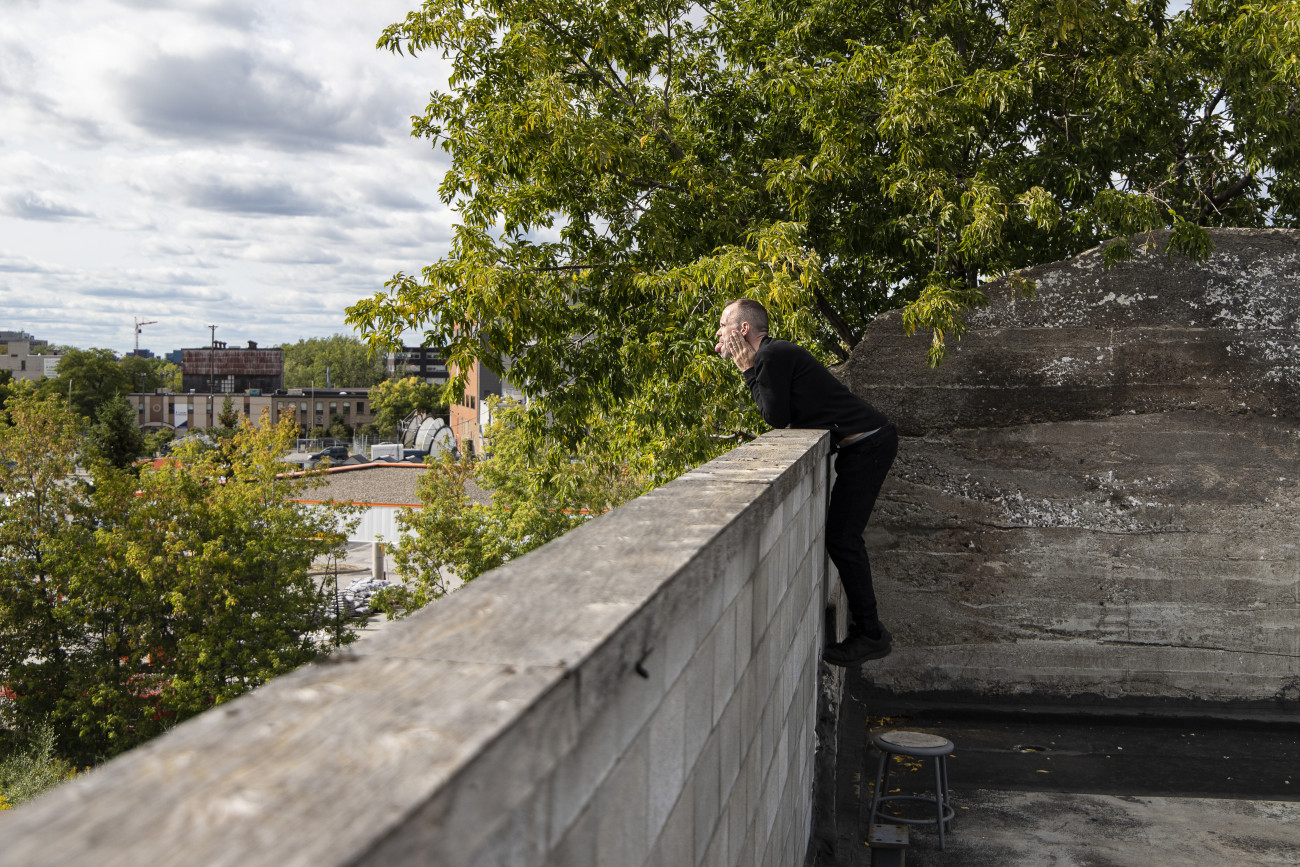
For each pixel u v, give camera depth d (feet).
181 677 101.40
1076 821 14.97
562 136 32.83
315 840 1.80
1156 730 18.84
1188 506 19.52
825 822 13.75
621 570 4.49
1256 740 18.29
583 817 3.36
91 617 104.17
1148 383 19.51
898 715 19.62
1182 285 19.33
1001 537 20.02
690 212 35.86
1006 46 34.32
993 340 19.83
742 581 6.67
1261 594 19.40
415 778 2.14
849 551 13.66
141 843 1.73
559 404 37.91
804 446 11.34
